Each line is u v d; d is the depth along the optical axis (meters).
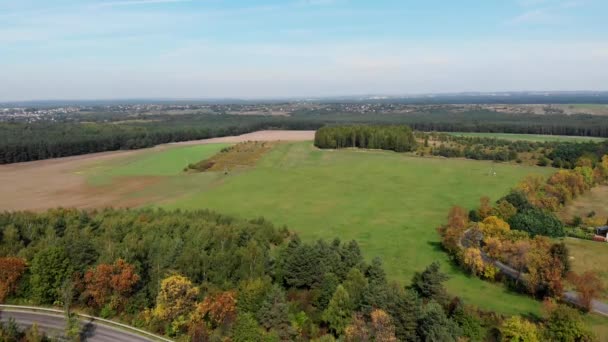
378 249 121.56
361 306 78.06
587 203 163.00
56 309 83.81
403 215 152.00
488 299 93.06
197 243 98.56
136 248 95.75
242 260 91.62
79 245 91.50
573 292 93.69
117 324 79.62
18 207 153.50
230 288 84.88
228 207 158.12
